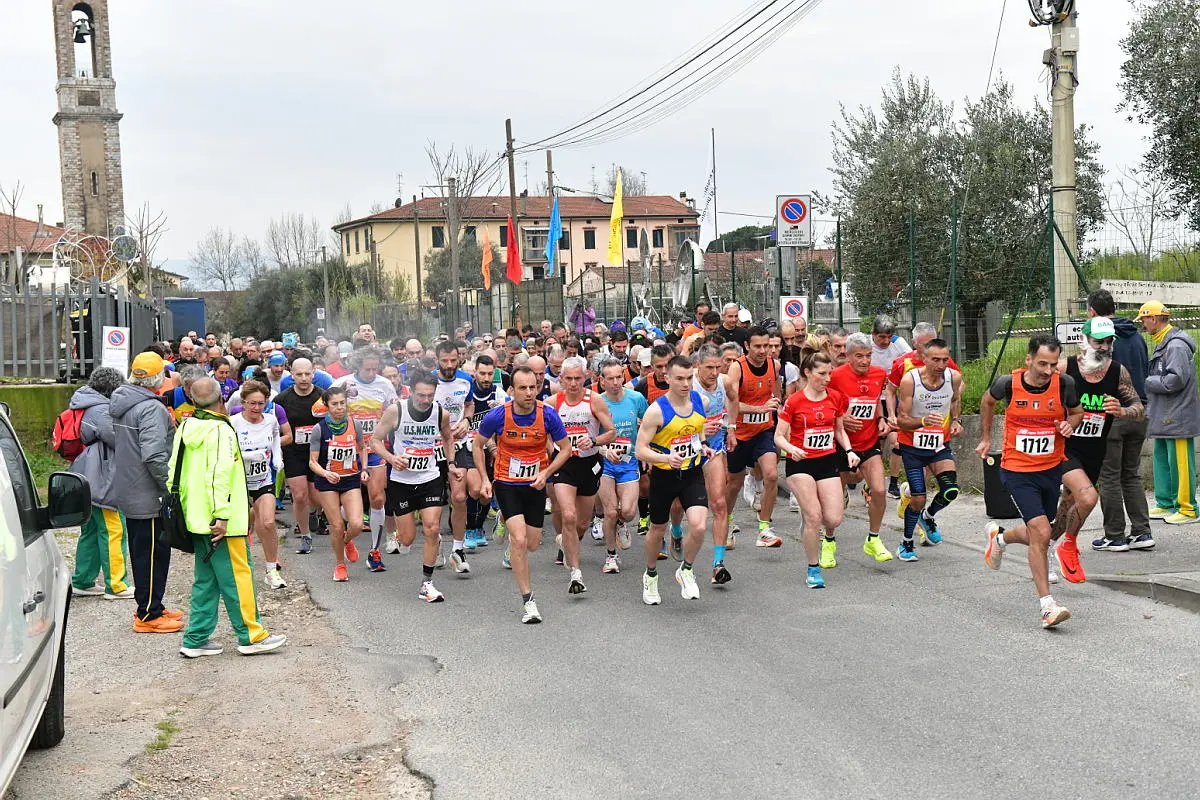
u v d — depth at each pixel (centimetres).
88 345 2059
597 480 994
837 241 1706
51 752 629
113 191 6638
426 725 651
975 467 1406
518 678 730
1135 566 912
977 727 589
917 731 588
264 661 807
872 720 609
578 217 8488
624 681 708
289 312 7519
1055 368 777
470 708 676
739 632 812
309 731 655
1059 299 1449
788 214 1609
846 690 663
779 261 1869
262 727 665
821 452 950
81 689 753
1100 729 576
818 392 938
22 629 498
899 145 1933
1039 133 1955
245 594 820
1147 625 764
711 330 1446
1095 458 900
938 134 1973
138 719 685
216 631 912
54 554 640
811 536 935
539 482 876
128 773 596
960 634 770
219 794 569
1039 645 733
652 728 618
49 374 2027
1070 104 1431
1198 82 1902
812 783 528
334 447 1065
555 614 902
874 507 1024
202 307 4000
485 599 973
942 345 1003
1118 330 1028
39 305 2003
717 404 958
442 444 989
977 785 514
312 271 7525
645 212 8681
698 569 1048
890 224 1919
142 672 790
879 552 1024
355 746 627
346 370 1471
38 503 624
